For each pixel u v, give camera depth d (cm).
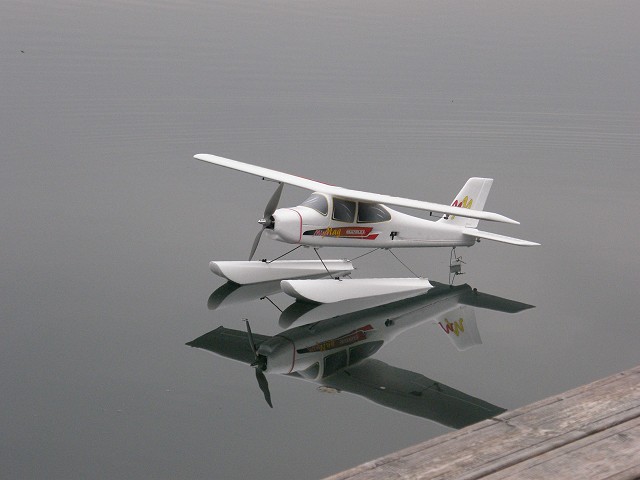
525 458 391
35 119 2220
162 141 2059
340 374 907
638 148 2161
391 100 2653
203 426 774
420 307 1159
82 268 1241
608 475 365
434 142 2170
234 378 888
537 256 1415
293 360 943
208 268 1264
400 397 850
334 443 740
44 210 1528
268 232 1136
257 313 1095
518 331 1075
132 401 826
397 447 732
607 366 967
